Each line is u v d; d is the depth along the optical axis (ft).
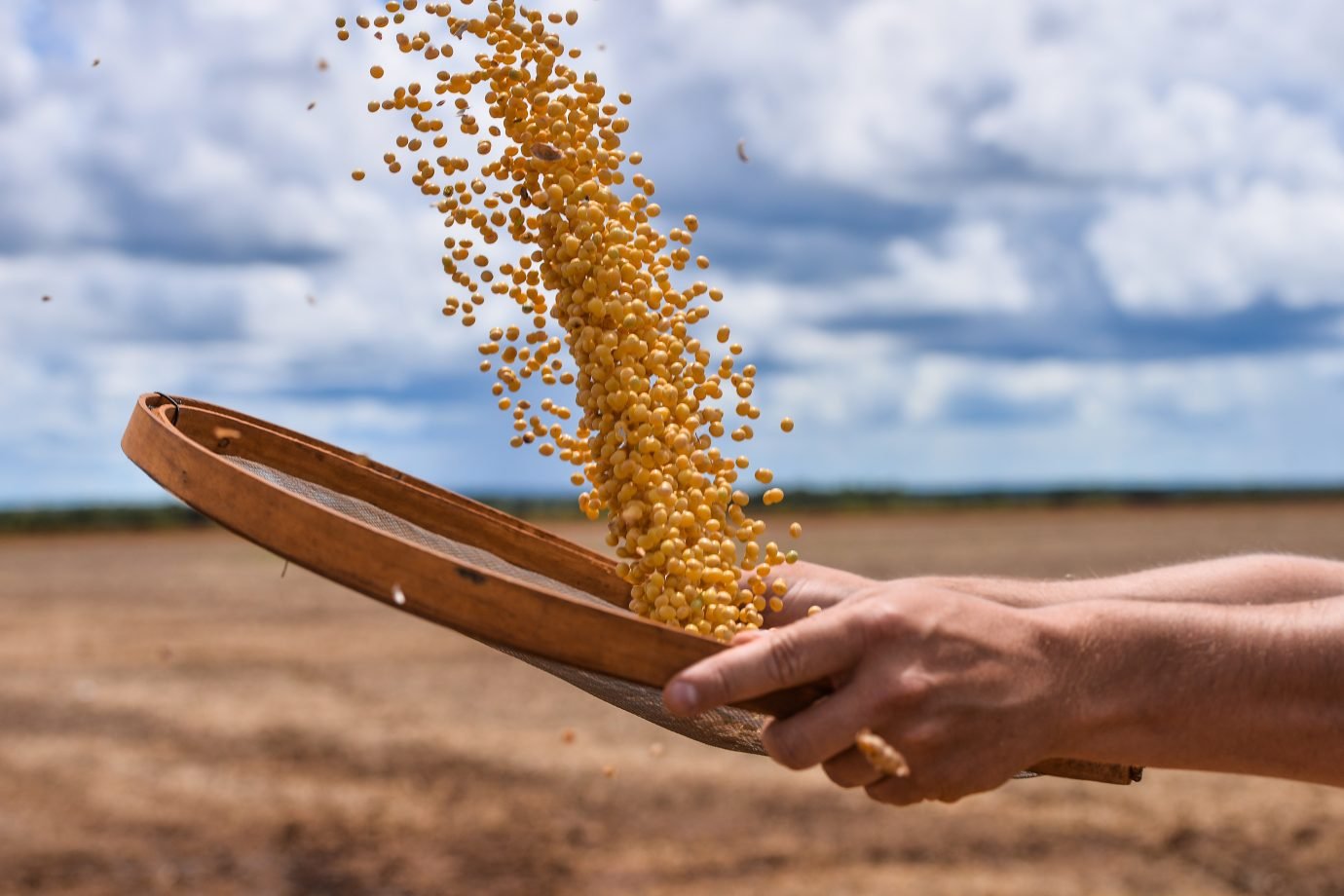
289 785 28.40
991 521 138.92
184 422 6.59
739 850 23.62
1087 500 187.32
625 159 6.91
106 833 24.82
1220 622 5.40
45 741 32.60
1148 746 5.30
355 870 22.79
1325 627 5.37
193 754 31.30
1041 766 6.04
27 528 137.80
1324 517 134.00
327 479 7.12
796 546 92.84
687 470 6.50
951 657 4.99
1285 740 5.28
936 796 5.10
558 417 7.23
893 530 121.39
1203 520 131.34
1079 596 7.25
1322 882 21.22
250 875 22.47
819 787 27.91
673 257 6.88
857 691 4.90
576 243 6.50
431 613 4.81
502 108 6.87
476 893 21.48
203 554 98.89
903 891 21.22
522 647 4.85
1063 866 22.38
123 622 55.52
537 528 7.45
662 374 6.53
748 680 4.81
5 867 22.61
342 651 47.44
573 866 22.93
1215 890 20.97
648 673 4.90
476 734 33.32
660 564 6.30
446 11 6.79
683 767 29.76
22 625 54.65
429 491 7.52
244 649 47.91
